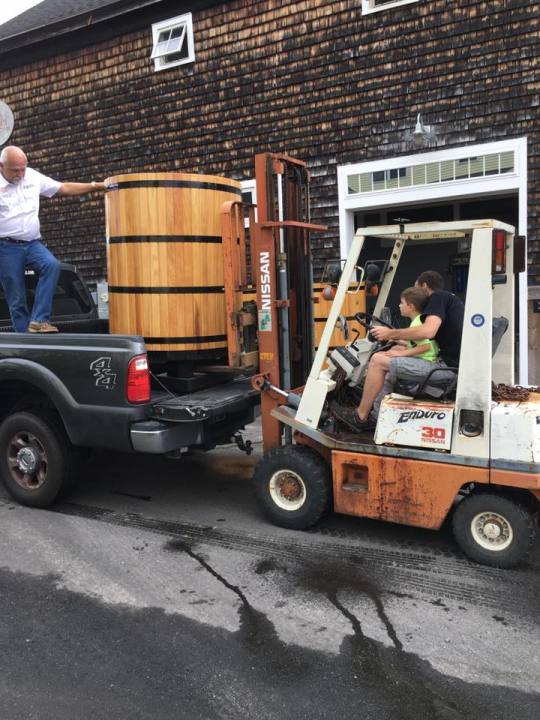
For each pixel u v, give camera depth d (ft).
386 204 28.35
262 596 10.98
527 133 24.97
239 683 8.59
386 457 12.53
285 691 8.41
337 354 14.02
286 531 13.87
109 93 35.81
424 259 33.55
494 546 11.90
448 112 26.45
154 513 15.19
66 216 39.01
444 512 12.06
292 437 14.88
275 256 14.60
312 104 29.66
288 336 14.90
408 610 10.45
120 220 15.17
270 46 30.42
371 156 28.43
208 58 32.30
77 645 9.55
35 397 15.80
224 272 14.89
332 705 8.13
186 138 33.60
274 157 14.46
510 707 8.04
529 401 11.94
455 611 10.41
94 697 8.34
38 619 10.32
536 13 24.32
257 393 15.76
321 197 29.96
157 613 10.45
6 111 29.94
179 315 15.07
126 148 35.70
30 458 15.34
